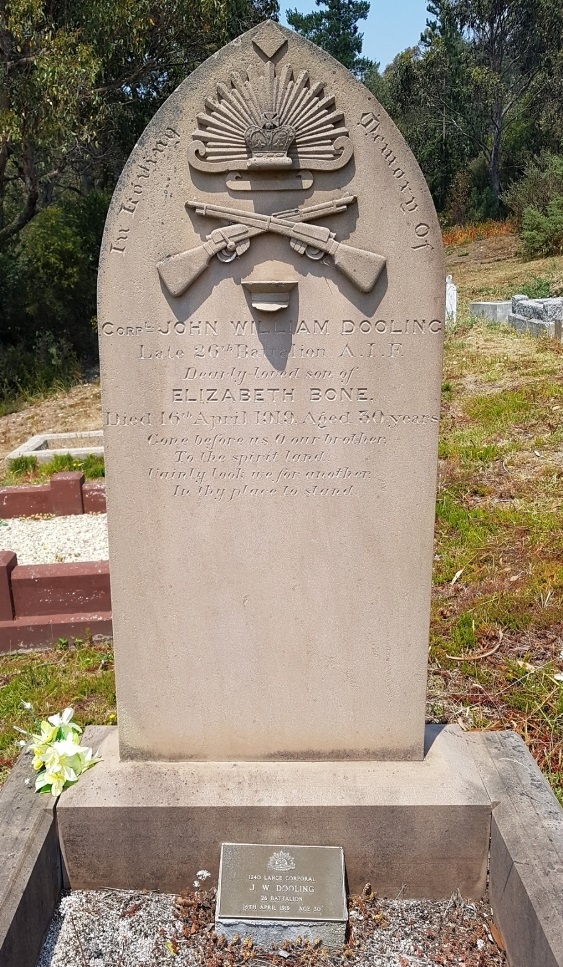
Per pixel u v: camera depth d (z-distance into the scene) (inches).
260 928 104.0
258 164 96.7
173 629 114.0
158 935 106.0
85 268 635.5
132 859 111.4
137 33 526.9
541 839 102.9
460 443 309.6
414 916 109.9
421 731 118.2
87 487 294.4
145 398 105.7
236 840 110.3
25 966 97.8
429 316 103.4
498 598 190.5
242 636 114.5
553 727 144.0
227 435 107.3
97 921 108.0
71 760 113.8
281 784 112.6
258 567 112.1
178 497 109.2
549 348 452.1
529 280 759.7
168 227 100.0
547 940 88.8
